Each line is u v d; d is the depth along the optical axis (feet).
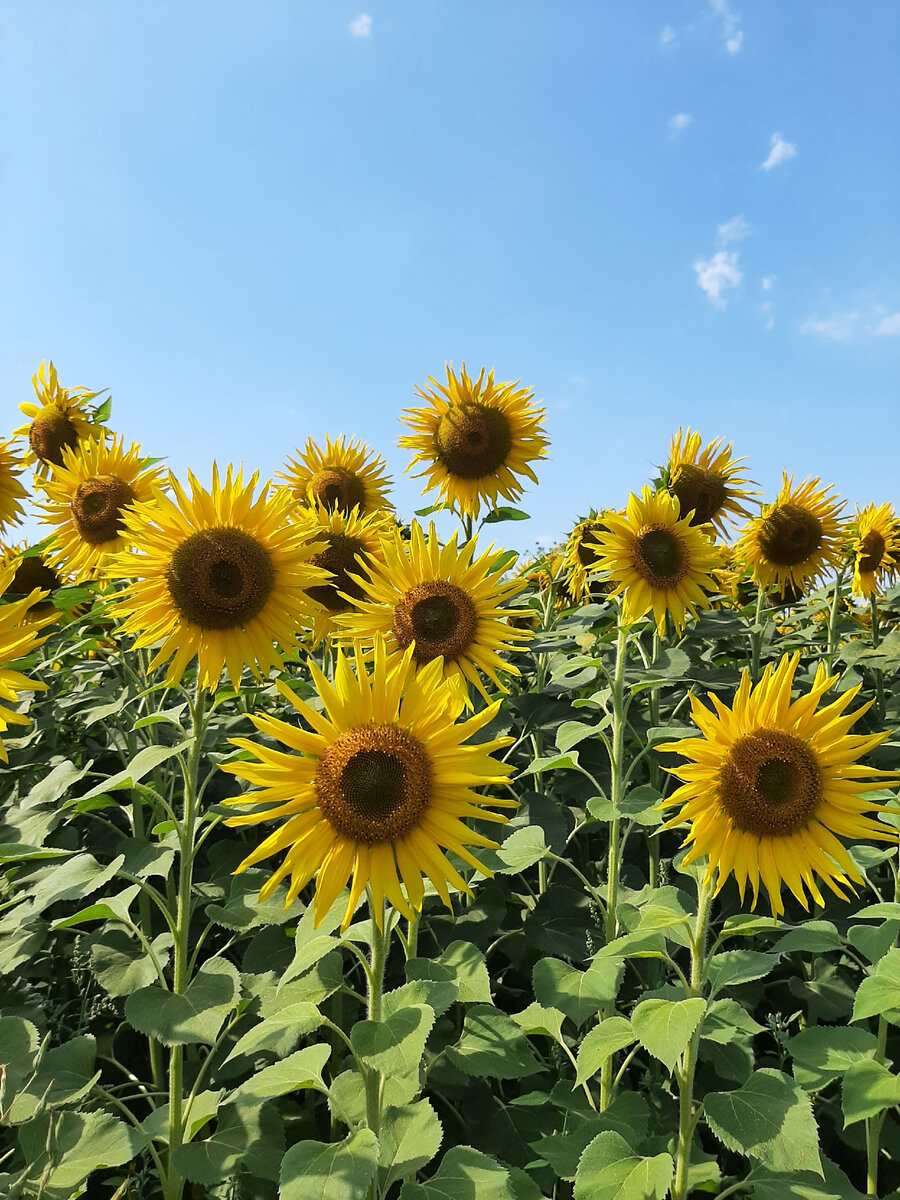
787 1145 1.88
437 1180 1.88
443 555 3.37
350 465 5.82
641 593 3.58
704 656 5.11
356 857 2.06
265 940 3.09
